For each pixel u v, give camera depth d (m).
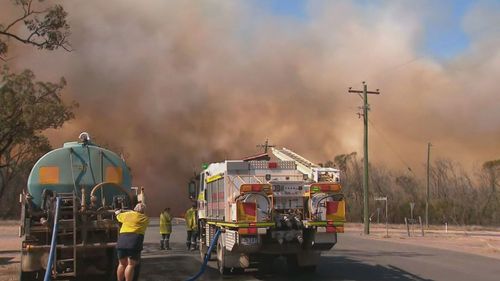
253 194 11.51
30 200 10.22
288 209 12.16
